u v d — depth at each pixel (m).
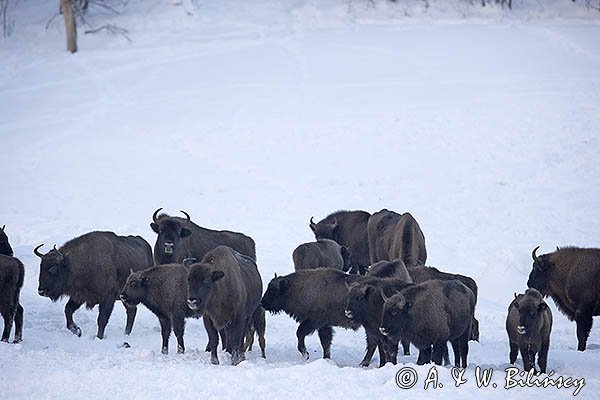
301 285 49.50
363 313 46.09
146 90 190.12
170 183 128.88
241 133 157.00
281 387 36.81
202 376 38.84
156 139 156.12
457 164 132.88
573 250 56.75
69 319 55.09
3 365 42.09
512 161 132.12
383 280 47.03
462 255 92.19
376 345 48.53
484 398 34.94
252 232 101.56
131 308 56.34
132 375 39.41
